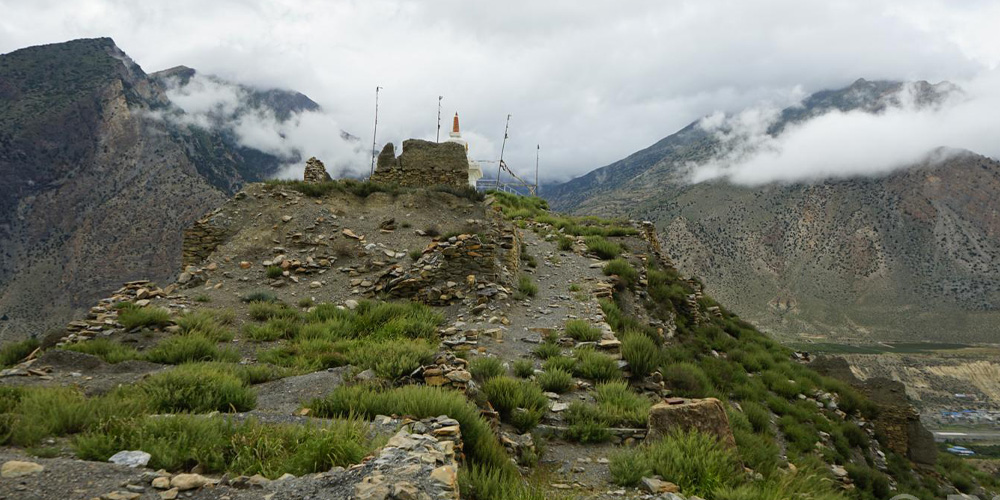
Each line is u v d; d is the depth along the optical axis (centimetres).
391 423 748
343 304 1841
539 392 1043
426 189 2864
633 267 2583
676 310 2561
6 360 1391
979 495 2134
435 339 1481
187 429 650
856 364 16138
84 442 602
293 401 930
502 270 1967
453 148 3441
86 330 1453
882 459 2070
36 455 585
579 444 932
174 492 498
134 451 595
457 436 698
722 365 2117
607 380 1258
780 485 810
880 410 2338
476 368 1125
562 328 1591
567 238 2748
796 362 2723
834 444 1845
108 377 1088
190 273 2045
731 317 3266
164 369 1173
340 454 589
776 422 1805
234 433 671
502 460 750
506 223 2342
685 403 930
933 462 2252
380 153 3416
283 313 1700
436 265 1941
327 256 2231
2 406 754
